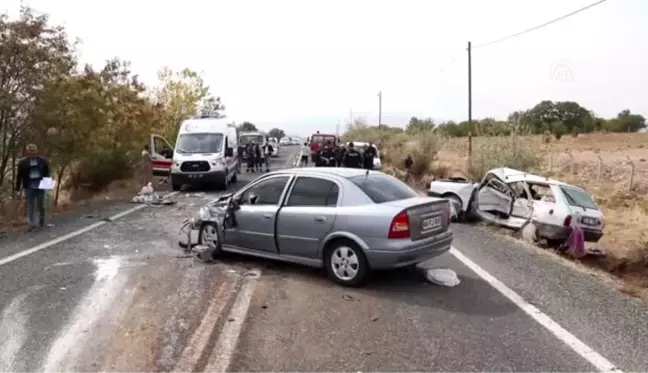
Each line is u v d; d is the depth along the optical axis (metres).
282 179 8.12
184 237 9.68
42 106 14.33
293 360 4.84
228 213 8.45
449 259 9.03
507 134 21.17
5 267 8.02
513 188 13.14
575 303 6.65
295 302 6.50
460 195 13.86
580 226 11.52
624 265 10.84
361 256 7.05
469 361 4.86
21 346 5.10
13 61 13.69
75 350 5.01
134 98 22.05
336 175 7.67
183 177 19.97
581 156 37.22
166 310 6.15
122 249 9.38
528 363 4.83
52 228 11.55
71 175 19.03
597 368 4.75
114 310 6.13
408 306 6.40
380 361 4.84
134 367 4.66
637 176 24.72
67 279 7.39
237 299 6.59
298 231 7.60
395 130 50.22
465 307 6.39
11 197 14.27
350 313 6.12
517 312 6.24
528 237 11.98
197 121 22.05
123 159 20.27
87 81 16.72
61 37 14.79
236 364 4.73
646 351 5.15
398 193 7.66
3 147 14.61
